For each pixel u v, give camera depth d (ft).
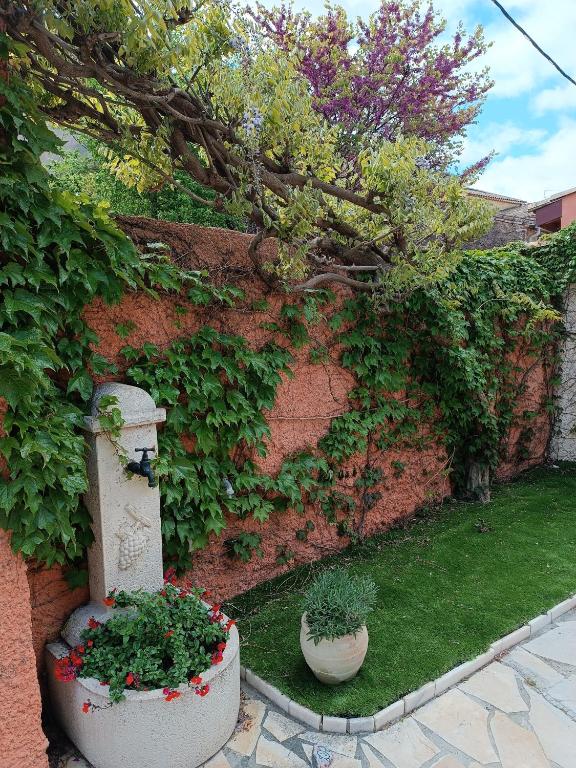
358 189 12.89
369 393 14.78
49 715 8.39
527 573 13.03
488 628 10.68
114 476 8.23
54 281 7.36
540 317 19.83
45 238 7.32
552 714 8.55
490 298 18.56
